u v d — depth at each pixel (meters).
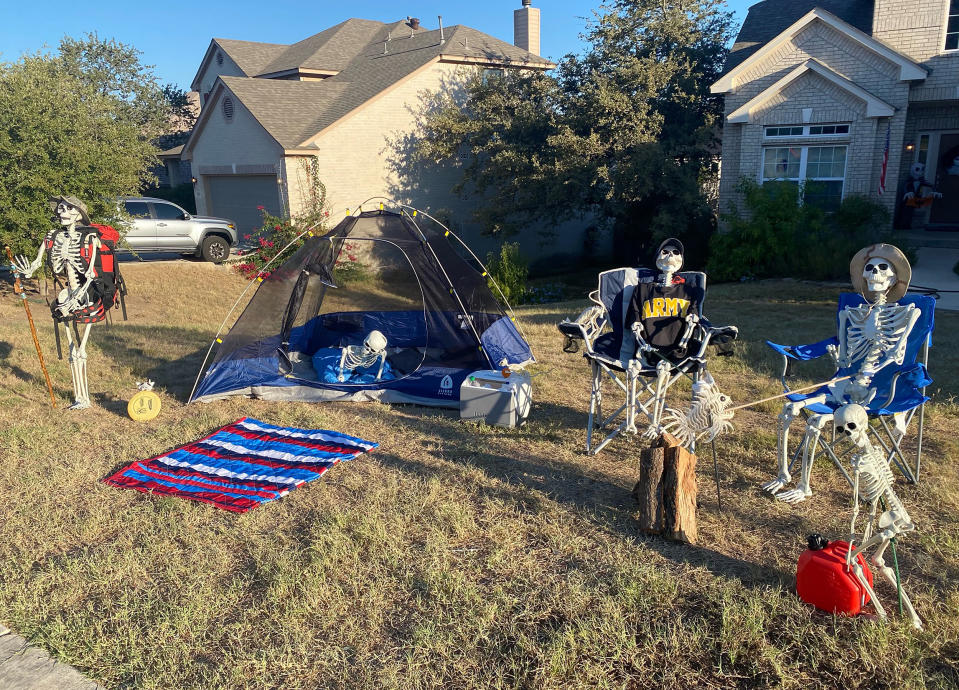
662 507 4.27
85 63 33.44
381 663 3.23
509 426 6.32
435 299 7.81
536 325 11.12
